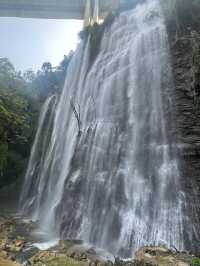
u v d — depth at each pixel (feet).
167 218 38.24
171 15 51.16
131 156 45.96
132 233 38.86
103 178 46.75
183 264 27.68
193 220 36.70
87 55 71.77
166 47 49.62
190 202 37.86
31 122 87.76
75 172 51.75
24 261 32.32
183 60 45.85
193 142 40.42
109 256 34.81
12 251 36.17
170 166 41.22
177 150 41.47
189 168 39.73
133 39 58.08
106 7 92.94
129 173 44.52
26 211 66.13
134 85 52.29
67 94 75.00
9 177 85.76
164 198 39.86
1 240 40.81
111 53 62.80
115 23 67.10
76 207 47.37
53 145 70.38
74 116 64.13
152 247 33.32
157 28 53.36
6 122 60.39
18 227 49.57
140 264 28.32
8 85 74.28
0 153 64.90
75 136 59.36
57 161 64.23
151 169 42.83
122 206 42.42
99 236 41.50
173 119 43.83
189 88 43.55
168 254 30.89
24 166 85.71
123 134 49.24
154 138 44.88
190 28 47.91
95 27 72.64
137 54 54.80
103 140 51.13
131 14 64.44
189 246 35.09
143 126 47.16
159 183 41.16
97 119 56.59
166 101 45.80
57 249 36.11
